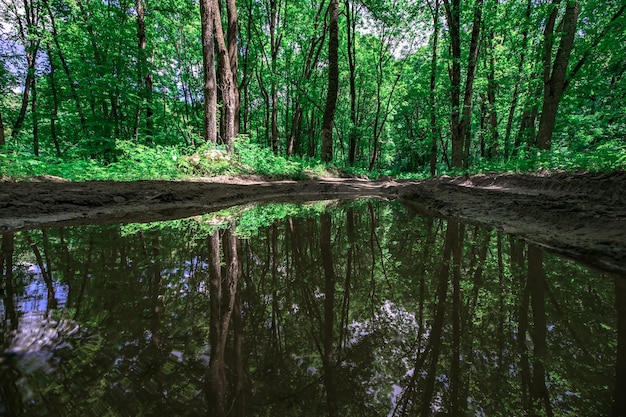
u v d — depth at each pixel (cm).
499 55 1435
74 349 153
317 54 2167
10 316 178
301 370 171
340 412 141
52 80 1523
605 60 1133
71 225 448
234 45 1449
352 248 432
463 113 1422
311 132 3097
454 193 821
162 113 1567
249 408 138
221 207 729
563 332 218
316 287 306
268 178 1205
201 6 1052
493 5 1280
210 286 277
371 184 1448
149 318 201
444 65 1836
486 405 151
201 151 1075
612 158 572
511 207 552
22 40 1472
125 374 141
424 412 144
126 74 1353
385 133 3509
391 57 2434
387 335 219
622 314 236
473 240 438
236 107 1487
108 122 1370
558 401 152
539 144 982
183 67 2236
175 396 134
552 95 962
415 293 291
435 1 1736
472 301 270
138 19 1465
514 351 199
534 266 324
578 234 375
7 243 346
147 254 336
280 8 2109
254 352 188
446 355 196
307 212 706
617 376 172
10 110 1731
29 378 128
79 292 225
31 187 548
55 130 1750
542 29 1241
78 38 1434
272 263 366
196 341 185
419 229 529
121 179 798
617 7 994
